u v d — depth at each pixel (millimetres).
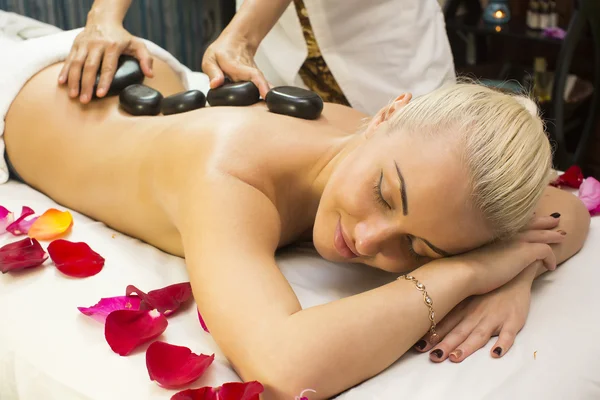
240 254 975
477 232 968
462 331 980
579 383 916
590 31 2729
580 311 1057
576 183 1446
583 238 1241
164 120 1241
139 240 1294
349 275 1164
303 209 1214
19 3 2242
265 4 1433
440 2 2902
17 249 1129
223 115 1180
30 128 1417
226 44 1387
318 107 1253
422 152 938
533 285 1136
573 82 2799
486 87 1045
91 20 1412
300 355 862
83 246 1152
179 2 2701
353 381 895
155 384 889
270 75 1845
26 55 1467
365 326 897
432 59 1795
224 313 918
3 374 975
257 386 801
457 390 878
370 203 972
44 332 989
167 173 1142
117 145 1267
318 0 1664
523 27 2754
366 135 1098
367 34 1728
